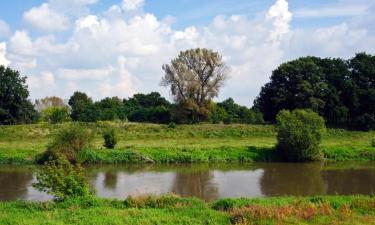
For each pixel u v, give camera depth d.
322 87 81.69
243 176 42.09
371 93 81.12
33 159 49.50
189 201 23.97
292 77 84.62
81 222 19.02
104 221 19.16
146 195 24.91
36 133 70.88
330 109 83.12
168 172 44.59
